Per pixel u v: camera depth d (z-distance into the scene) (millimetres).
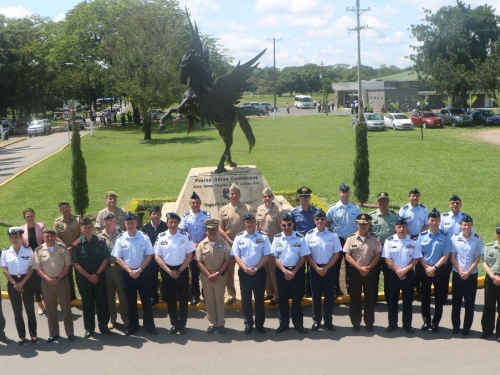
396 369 6887
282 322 8281
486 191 17594
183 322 8258
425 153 26672
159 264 8219
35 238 9328
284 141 34344
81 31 54344
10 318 9031
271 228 9523
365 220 8148
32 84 64375
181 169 23797
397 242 8125
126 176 22328
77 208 15117
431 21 44438
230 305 9305
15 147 39000
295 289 8203
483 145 29094
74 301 9586
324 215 8320
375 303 9383
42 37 65562
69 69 63406
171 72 37344
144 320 8312
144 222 13578
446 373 6742
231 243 9172
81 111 72812
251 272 8055
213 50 54281
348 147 30406
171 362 7285
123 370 7074
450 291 9875
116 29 50906
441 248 8117
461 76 42656
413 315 8820
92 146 34375
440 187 18438
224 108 12188
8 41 60406
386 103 62406
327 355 7379
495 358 7168
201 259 8258
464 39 43438
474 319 8648
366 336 8031
